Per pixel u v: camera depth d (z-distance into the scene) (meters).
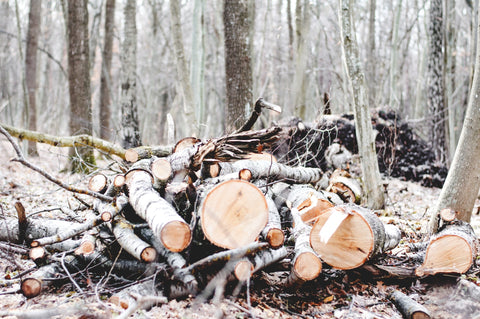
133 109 13.23
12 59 26.58
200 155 4.22
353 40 7.41
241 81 9.62
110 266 3.96
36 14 17.02
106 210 3.84
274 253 3.92
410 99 30.91
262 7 26.70
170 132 6.23
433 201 9.69
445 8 17.97
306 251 3.68
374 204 7.54
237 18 9.63
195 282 3.46
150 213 3.50
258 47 28.88
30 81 16.86
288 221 4.75
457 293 4.01
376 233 4.05
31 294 3.48
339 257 3.84
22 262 4.37
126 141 12.77
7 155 7.93
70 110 12.51
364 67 24.36
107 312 3.24
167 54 32.38
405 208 8.66
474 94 5.41
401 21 28.97
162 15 27.36
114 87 30.05
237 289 3.56
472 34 13.23
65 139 8.30
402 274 4.19
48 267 3.82
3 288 3.81
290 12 21.80
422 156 12.69
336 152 8.90
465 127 5.46
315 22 28.55
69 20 12.54
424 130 18.80
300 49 17.19
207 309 3.50
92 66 22.84
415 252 4.93
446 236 4.11
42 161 13.77
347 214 3.72
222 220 3.47
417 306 3.68
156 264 3.62
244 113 9.55
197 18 14.07
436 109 14.70
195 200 3.93
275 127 4.84
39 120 27.42
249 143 4.83
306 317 3.62
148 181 4.06
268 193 4.77
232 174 4.29
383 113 12.95
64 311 3.19
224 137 4.64
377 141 12.35
